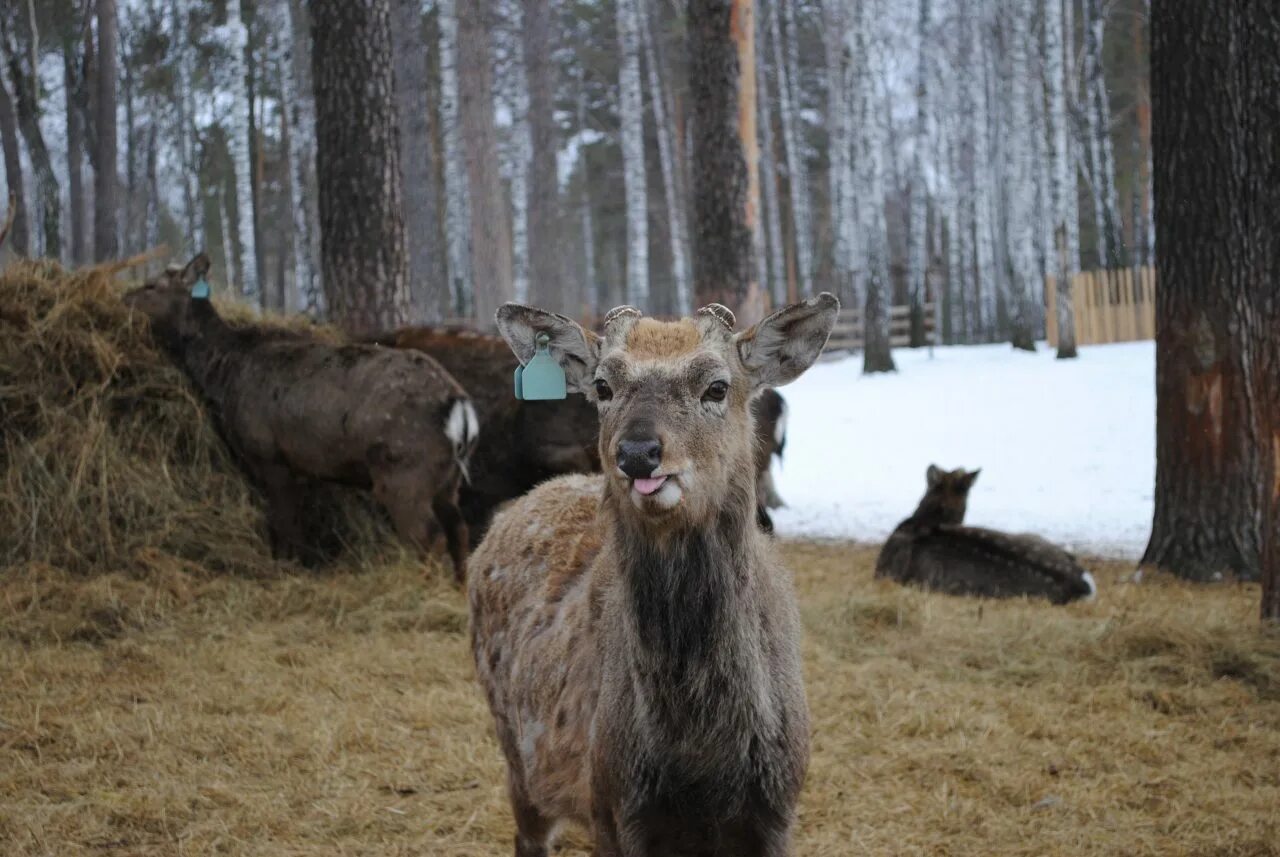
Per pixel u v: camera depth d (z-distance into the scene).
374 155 11.22
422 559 8.38
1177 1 8.77
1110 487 13.43
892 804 5.04
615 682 3.18
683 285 32.56
